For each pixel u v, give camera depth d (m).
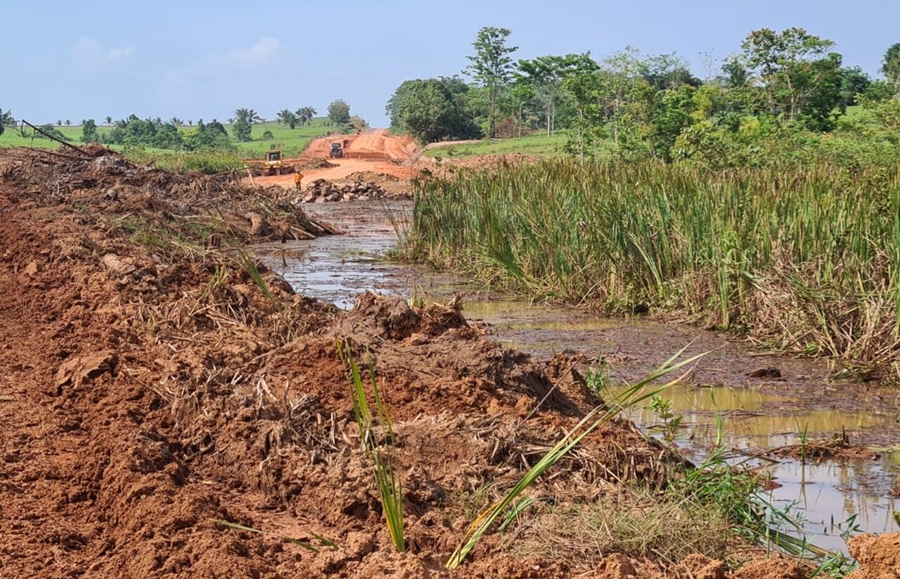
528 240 15.86
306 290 16.36
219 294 11.02
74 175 27.55
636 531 5.51
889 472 7.46
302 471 6.49
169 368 8.38
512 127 89.25
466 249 18.20
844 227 11.96
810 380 10.22
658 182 14.84
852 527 6.22
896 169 13.20
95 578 5.04
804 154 21.05
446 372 8.02
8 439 7.07
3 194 23.20
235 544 5.21
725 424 8.69
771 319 12.01
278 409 7.38
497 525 5.78
